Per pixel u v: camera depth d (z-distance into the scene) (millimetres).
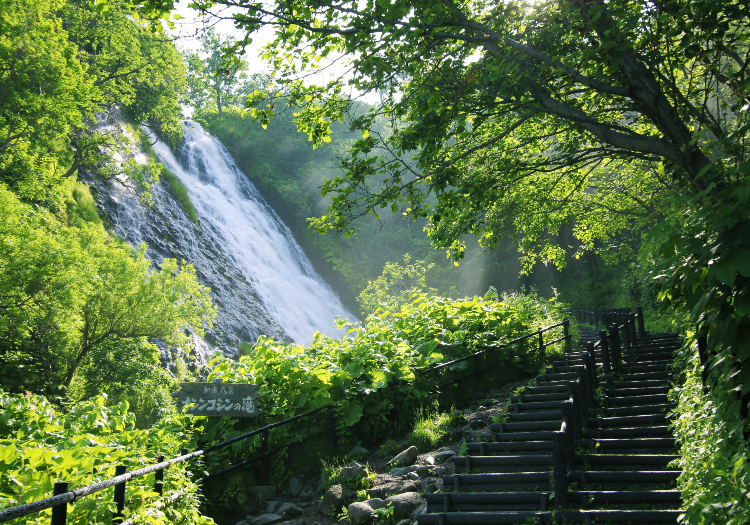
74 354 13922
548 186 11000
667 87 6164
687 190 4977
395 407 8633
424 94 6812
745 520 2523
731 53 5156
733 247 2568
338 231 7207
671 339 11258
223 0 5930
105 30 27859
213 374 8312
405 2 6066
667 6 5453
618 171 14797
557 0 6012
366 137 7258
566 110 6363
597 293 34625
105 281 14570
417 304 12570
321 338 10016
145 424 14039
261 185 49094
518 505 5121
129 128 32875
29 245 12461
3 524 3182
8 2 16484
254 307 33000
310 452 7645
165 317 15469
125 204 28953
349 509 5820
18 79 16812
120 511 3668
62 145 23547
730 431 3229
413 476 6430
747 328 2670
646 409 7125
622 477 5188
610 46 5180
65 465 3828
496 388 10359
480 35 6797
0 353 12594
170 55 32438
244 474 7000
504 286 42938
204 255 32406
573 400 6348
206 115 53375
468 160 8430
